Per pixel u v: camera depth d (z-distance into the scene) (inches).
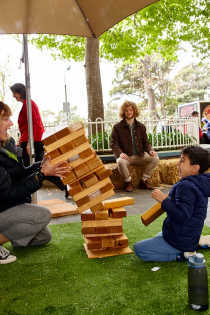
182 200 85.4
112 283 81.4
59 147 93.4
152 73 1408.7
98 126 348.2
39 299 74.2
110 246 102.8
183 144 321.7
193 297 66.5
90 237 102.9
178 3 402.0
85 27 132.1
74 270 90.9
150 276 84.7
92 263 96.0
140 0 106.5
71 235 126.5
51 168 93.9
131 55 428.8
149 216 99.9
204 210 90.0
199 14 410.6
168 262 94.3
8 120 96.1
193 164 88.0
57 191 253.4
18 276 88.0
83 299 73.2
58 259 100.2
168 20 407.8
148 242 96.1
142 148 238.7
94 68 362.9
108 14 118.9
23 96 202.4
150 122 320.5
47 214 104.6
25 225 100.5
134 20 412.8
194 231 90.4
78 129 94.1
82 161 94.7
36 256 103.6
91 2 114.5
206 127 469.7
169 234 93.6
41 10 121.6
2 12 122.2
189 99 1640.0
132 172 252.8
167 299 71.5
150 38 436.1
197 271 66.4
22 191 96.6
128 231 128.0
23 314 67.6
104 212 102.3
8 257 99.7
